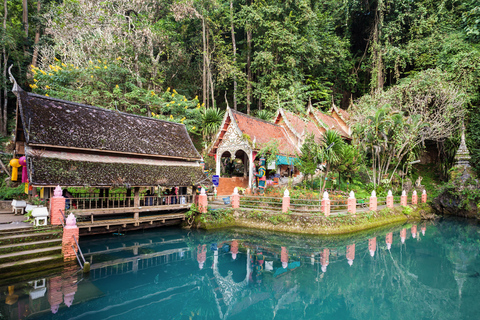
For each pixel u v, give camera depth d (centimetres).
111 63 2312
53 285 778
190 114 2516
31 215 1044
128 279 853
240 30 3581
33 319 595
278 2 2948
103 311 659
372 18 3409
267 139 1994
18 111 1168
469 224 1800
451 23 2875
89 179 1091
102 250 1111
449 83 2223
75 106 1357
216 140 2045
